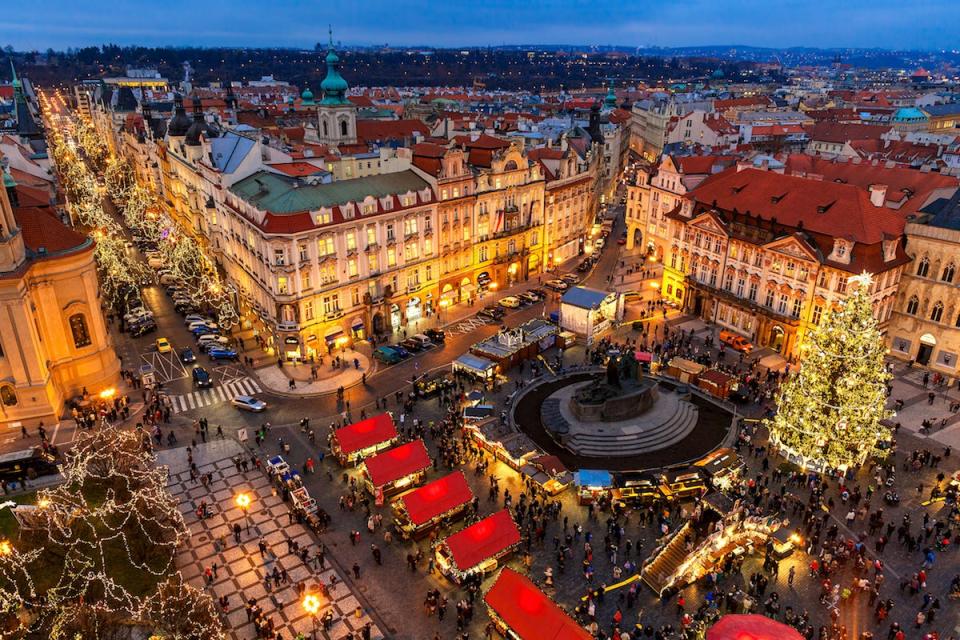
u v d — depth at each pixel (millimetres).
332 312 96375
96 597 50594
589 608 51031
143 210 169375
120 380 87250
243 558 58000
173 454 72500
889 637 48656
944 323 87875
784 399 71062
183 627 46031
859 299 64312
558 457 71750
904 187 108688
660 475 65812
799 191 97312
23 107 173500
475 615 52094
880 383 66000
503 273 124625
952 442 73500
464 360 89188
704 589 54312
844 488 64188
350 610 52688
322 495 66250
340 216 93125
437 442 74875
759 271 97500
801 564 56531
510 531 56469
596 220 169125
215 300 113188
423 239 106375
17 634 45781
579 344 99875
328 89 156375
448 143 133500
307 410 82062
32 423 76812
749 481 66625
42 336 78312
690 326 105875
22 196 86812
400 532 60406
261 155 110625
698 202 109062
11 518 61250
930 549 57281
